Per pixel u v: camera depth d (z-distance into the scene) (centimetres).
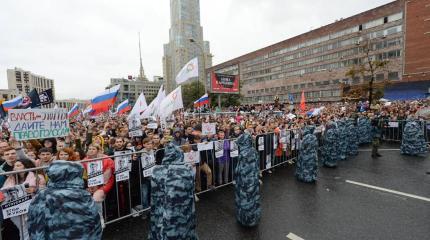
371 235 417
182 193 322
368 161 936
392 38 4659
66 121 523
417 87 4119
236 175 463
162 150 528
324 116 1426
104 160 447
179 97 891
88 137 761
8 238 353
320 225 455
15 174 382
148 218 502
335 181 706
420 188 633
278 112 1834
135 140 722
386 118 1416
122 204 500
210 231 441
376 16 4884
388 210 511
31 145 600
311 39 6222
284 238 414
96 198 409
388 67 4681
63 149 459
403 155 1025
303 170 701
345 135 968
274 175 778
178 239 319
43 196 230
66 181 231
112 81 8381
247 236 422
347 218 480
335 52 5647
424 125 1195
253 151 458
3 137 855
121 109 1605
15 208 342
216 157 652
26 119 461
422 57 4275
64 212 222
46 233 226
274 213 507
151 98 8044
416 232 422
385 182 686
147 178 524
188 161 573
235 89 2769
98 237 241
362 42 5053
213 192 638
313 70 6203
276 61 7362
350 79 5306
